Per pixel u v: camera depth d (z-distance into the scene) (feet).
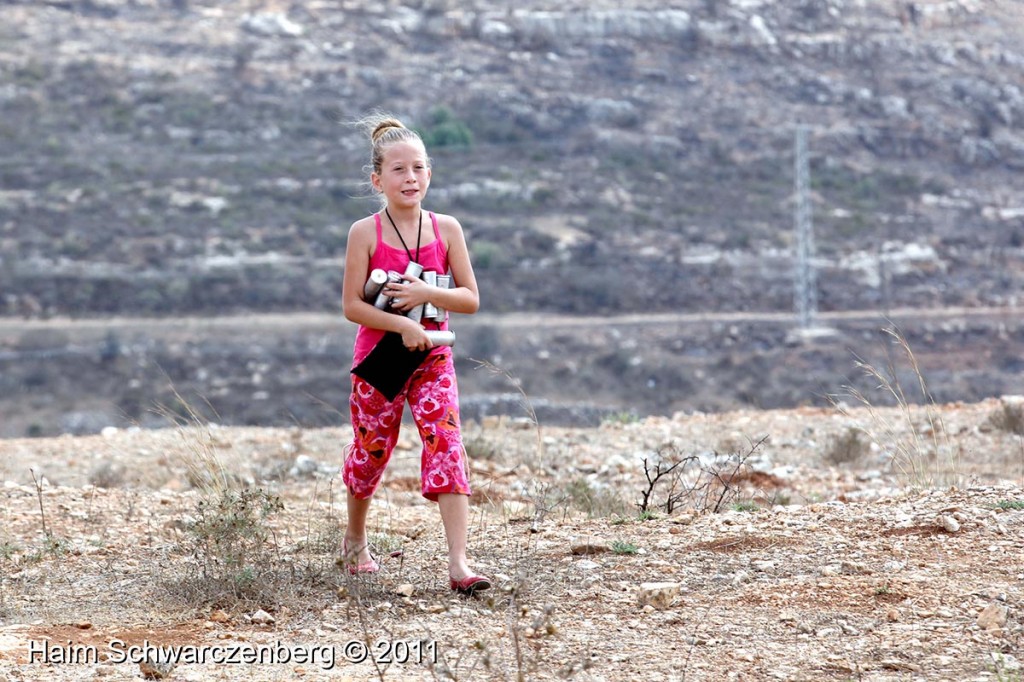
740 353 381.60
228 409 298.56
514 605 30.53
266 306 422.00
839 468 66.54
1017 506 37.42
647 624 29.45
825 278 486.79
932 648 26.94
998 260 526.57
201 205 528.22
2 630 30.60
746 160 645.10
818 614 29.48
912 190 614.34
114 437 82.53
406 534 40.65
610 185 586.86
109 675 27.09
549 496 51.39
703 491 54.70
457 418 33.45
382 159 33.68
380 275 32.78
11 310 408.26
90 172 559.38
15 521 44.57
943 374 351.25
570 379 347.97
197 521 36.78
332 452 73.56
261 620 31.14
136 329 392.88
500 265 473.67
